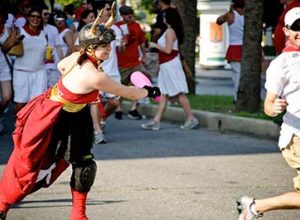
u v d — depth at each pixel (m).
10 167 7.26
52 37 14.84
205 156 11.92
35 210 8.57
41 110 7.09
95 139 13.09
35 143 7.07
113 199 9.11
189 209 8.67
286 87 7.10
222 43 31.31
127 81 16.22
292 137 7.10
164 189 9.63
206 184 9.93
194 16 18.81
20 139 7.20
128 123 15.91
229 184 9.95
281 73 7.04
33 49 13.50
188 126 14.91
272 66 7.08
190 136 13.99
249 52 15.26
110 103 13.28
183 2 18.64
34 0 13.88
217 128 14.73
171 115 16.11
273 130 13.45
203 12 31.38
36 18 13.40
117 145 12.98
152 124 14.85
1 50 13.32
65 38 14.45
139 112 17.11
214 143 13.16
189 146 12.87
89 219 8.22
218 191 9.55
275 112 6.99
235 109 15.52
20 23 14.80
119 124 15.74
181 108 16.00
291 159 7.13
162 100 14.81
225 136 13.96
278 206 7.21
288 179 10.27
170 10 14.49
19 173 7.17
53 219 8.20
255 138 13.66
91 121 7.38
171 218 8.29
